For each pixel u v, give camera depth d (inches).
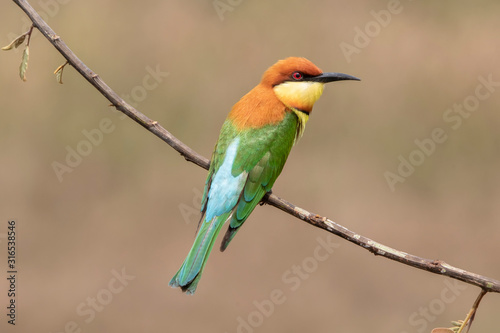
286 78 311.0
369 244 229.6
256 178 295.4
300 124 315.3
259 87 315.6
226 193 292.7
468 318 209.9
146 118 267.3
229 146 299.1
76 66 255.4
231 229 287.9
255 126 301.9
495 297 479.5
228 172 294.8
